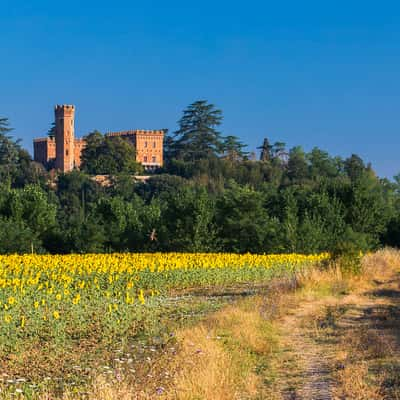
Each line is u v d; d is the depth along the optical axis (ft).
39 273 76.95
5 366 38.19
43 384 32.91
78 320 51.55
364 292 76.02
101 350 42.96
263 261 113.91
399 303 66.33
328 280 80.84
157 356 38.47
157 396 28.60
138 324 52.80
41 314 49.01
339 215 191.01
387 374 34.68
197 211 171.94
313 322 53.47
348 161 478.18
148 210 191.83
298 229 166.61
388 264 109.81
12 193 183.11
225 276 98.37
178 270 94.58
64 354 41.57
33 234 173.99
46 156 526.16
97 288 73.61
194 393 29.22
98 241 172.35
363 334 46.50
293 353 41.37
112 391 28.40
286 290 75.41
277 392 32.19
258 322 50.19
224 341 42.01
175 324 51.65
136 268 91.50
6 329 43.55
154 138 510.99
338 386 32.99
